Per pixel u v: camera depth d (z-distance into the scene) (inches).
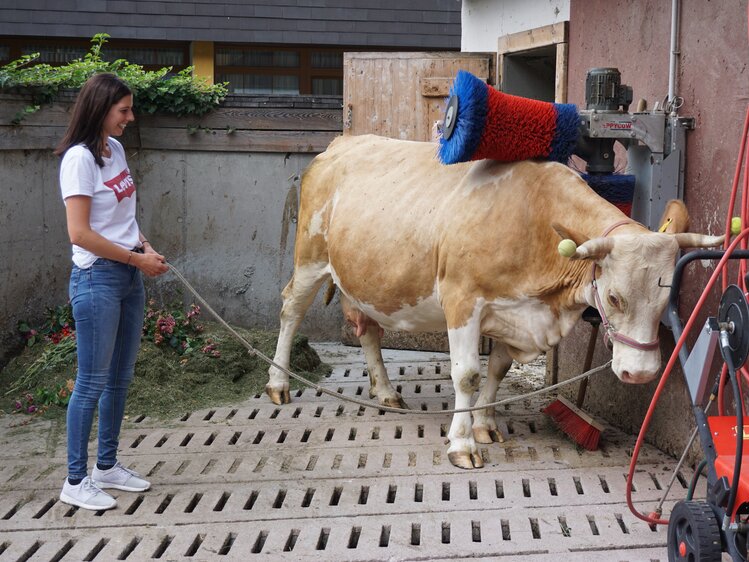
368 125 300.4
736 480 123.1
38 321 272.4
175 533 158.7
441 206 193.9
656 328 159.3
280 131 302.7
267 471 186.9
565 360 243.6
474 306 186.2
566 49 254.4
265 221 306.8
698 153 182.7
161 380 241.0
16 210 259.8
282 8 502.9
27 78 265.0
